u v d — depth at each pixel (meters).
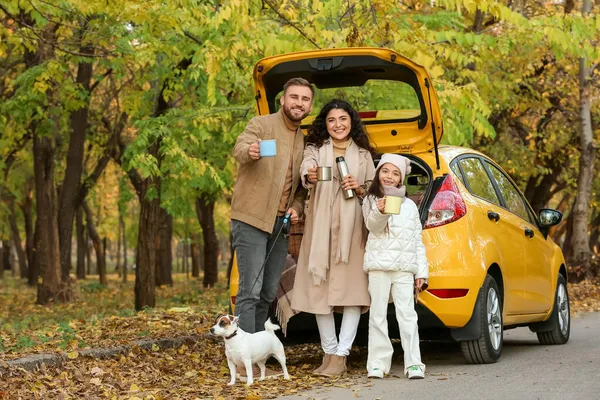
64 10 13.44
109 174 39.28
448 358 8.43
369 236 7.12
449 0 10.41
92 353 8.17
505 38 12.08
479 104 11.72
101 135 26.38
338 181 7.30
